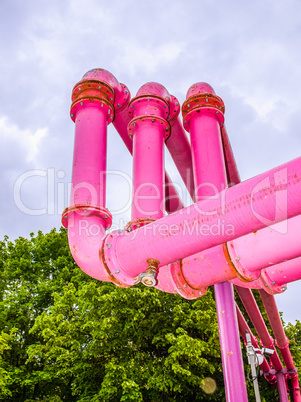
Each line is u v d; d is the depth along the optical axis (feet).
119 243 17.03
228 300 20.03
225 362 18.78
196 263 18.40
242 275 17.44
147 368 37.70
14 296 48.88
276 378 42.32
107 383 35.68
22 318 47.47
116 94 24.48
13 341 46.47
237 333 19.34
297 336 57.36
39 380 43.11
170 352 39.45
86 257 17.92
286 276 19.72
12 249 61.11
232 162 28.89
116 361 37.99
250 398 45.34
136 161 21.22
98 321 37.47
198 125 22.63
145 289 39.37
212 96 23.02
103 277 17.62
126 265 16.75
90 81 21.77
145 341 41.65
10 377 42.29
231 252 17.42
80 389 42.80
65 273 53.11
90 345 38.17
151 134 21.75
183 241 14.99
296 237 15.74
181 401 43.86
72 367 39.22
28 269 57.00
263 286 20.35
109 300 38.14
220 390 43.01
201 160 21.57
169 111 25.55
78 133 20.66
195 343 35.99
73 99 22.04
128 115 23.56
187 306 41.52
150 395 41.22
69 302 40.65
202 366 39.58
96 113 21.20
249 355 30.99
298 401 42.14
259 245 16.61
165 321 40.88
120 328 38.75
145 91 23.39
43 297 51.01
